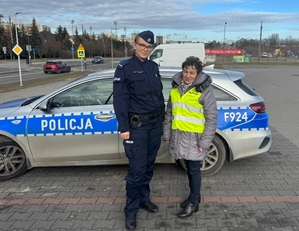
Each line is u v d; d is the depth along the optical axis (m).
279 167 4.28
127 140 2.71
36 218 3.04
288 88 14.73
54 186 3.79
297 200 3.31
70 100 3.88
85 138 3.81
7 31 72.88
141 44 2.54
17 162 3.97
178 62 19.45
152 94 2.67
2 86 16.39
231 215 3.02
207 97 2.71
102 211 3.16
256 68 33.56
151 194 3.51
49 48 77.69
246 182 3.79
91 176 4.07
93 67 40.53
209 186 3.69
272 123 7.12
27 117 3.83
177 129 2.84
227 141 3.82
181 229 2.80
